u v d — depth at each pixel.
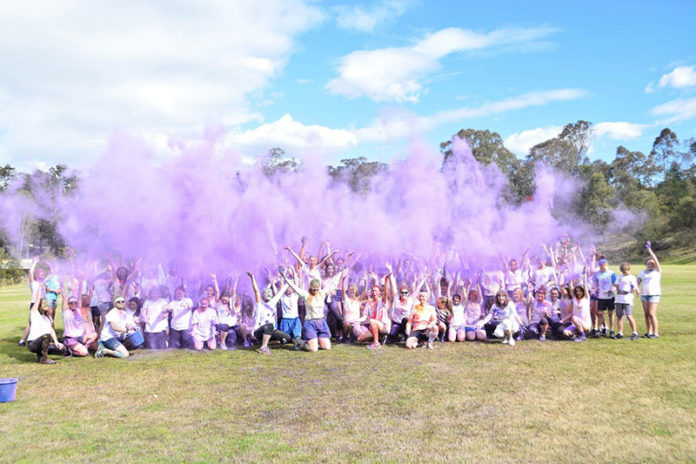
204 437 5.59
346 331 11.44
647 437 5.37
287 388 7.55
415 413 6.31
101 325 11.29
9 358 9.77
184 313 10.85
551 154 69.69
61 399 7.07
